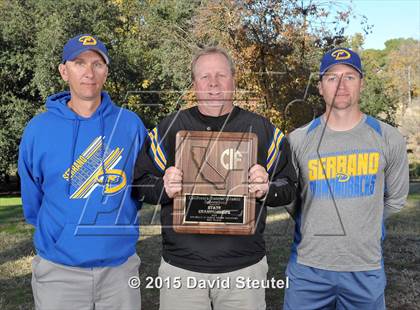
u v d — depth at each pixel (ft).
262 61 27.78
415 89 124.67
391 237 20.75
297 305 9.20
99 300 8.77
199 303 8.40
